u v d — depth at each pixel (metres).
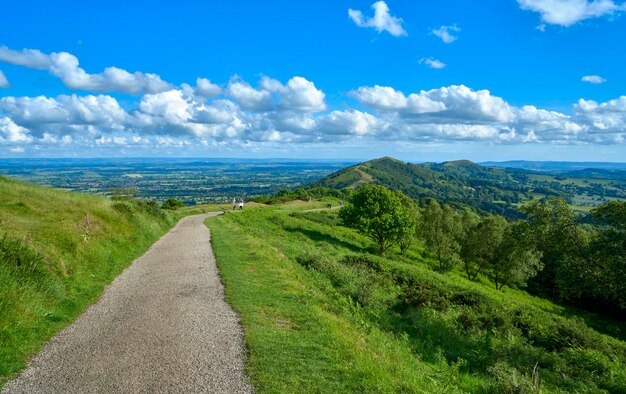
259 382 7.86
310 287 17.27
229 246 25.25
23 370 8.17
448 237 49.31
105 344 9.59
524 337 20.47
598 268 19.08
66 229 17.70
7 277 10.99
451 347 16.17
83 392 7.39
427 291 24.97
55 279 12.92
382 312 18.31
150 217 34.47
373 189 51.84
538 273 57.75
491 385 11.41
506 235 46.38
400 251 57.88
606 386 14.68
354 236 58.19
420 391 8.44
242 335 10.30
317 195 149.12
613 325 37.56
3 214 18.02
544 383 13.90
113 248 19.97
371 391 7.82
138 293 14.15
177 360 8.77
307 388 7.76
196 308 12.52
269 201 98.62
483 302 25.09
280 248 28.02
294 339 10.22
